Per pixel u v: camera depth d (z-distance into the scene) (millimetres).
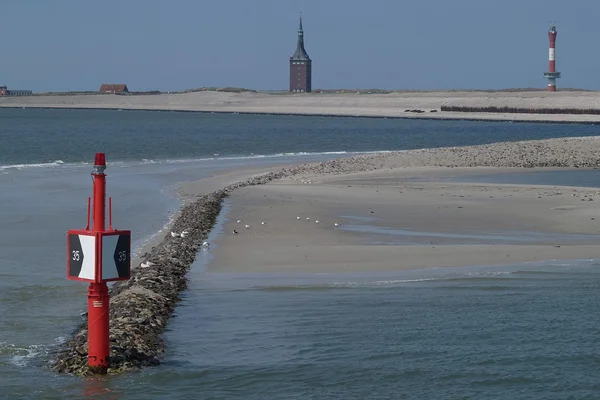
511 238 71750
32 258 64000
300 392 32250
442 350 37469
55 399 31391
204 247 66375
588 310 44531
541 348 37562
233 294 49594
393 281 53281
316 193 105062
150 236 75688
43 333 41438
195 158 198875
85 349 36094
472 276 54625
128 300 44812
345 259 61250
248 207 90875
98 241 32750
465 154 169750
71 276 33625
